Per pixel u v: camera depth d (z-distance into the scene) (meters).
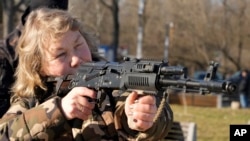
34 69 3.06
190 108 23.44
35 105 3.06
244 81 27.05
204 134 13.97
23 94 3.11
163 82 2.54
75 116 2.73
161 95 2.57
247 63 50.75
